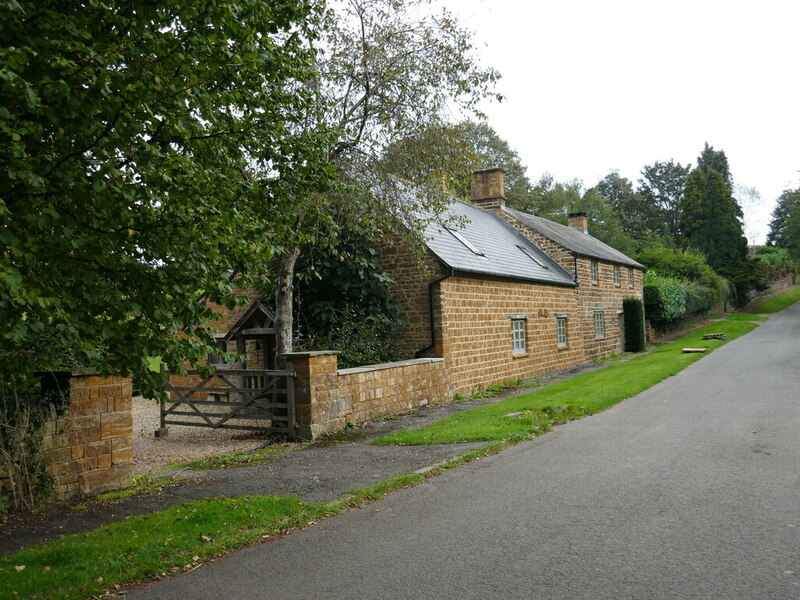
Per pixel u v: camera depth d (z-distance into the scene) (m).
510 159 47.34
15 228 4.92
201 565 5.06
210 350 6.43
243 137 6.86
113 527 5.94
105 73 4.95
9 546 5.64
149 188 5.69
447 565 4.85
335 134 8.51
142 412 16.20
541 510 6.16
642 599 4.12
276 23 7.17
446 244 18.05
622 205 74.12
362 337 15.74
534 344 21.19
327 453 9.52
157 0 5.55
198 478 8.12
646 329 35.50
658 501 6.28
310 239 8.42
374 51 11.89
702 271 46.88
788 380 15.55
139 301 5.66
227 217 5.97
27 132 4.84
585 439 9.63
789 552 4.82
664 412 11.83
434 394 15.20
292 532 5.85
